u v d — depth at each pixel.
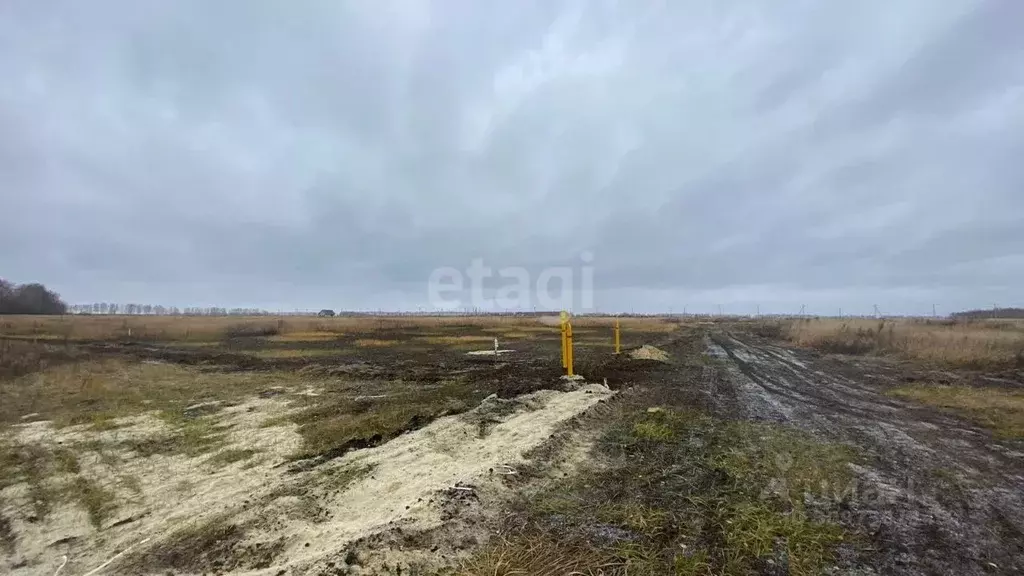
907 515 5.07
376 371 16.56
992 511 5.20
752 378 15.23
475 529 4.62
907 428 8.84
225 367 18.25
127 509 5.50
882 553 4.27
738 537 4.52
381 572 3.83
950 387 13.55
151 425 9.32
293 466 6.80
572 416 8.97
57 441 8.23
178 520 5.15
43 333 37.41
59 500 5.80
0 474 6.70
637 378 14.62
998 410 10.48
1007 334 23.11
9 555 4.54
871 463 6.77
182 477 6.51
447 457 6.84
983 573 3.96
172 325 46.81
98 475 6.63
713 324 67.12
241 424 9.35
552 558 4.11
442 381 14.30
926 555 4.25
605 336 36.44
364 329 43.56
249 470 6.71
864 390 13.11
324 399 11.72
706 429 8.61
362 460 6.92
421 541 4.29
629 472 6.33
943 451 7.38
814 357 22.06
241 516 5.16
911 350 21.06
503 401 10.23
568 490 5.69
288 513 5.18
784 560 4.12
